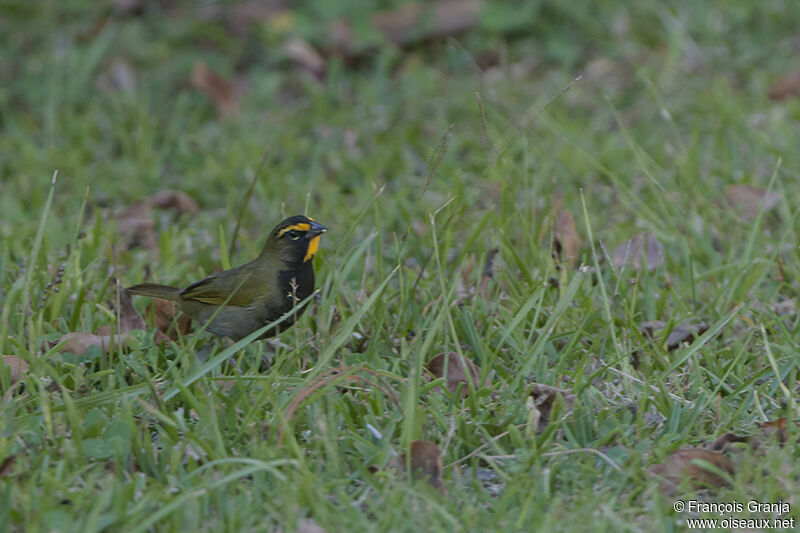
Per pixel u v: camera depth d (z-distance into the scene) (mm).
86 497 7254
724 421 8492
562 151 14320
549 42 18547
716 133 14578
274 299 9609
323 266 10992
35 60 18250
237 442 8133
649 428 8484
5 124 16906
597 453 7770
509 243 10820
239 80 18266
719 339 10125
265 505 7188
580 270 9594
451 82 17406
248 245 12086
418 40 18844
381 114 16516
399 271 10594
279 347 9875
